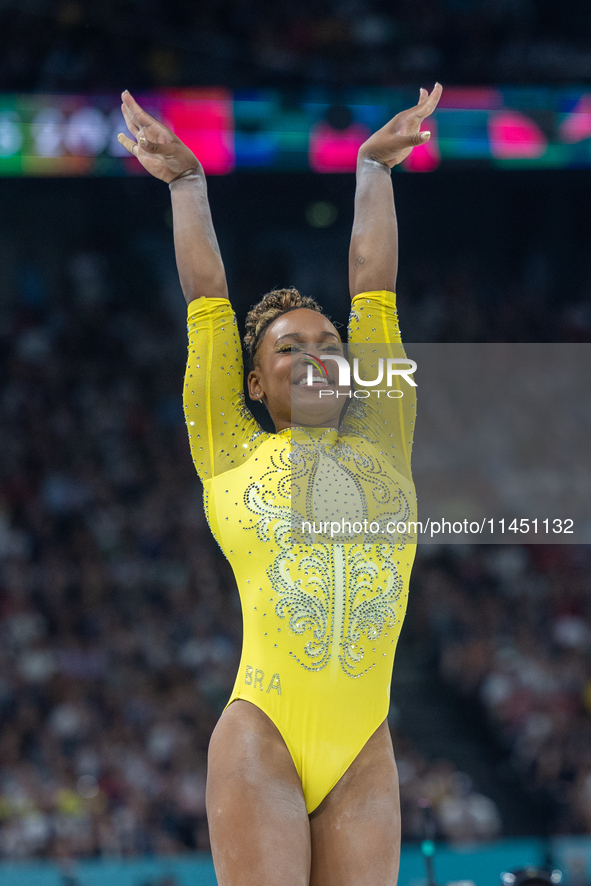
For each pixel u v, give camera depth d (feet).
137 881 93.45
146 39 147.33
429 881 40.50
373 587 28.22
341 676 27.55
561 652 136.56
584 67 153.69
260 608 27.91
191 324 30.37
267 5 156.66
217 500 29.30
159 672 128.98
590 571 146.72
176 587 142.00
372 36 157.79
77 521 150.30
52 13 145.38
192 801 111.96
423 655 137.90
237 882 25.11
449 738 126.52
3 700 122.01
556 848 92.02
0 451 158.81
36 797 108.27
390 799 27.35
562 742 122.62
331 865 26.76
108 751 116.37
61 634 132.36
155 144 30.96
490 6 161.38
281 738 27.14
